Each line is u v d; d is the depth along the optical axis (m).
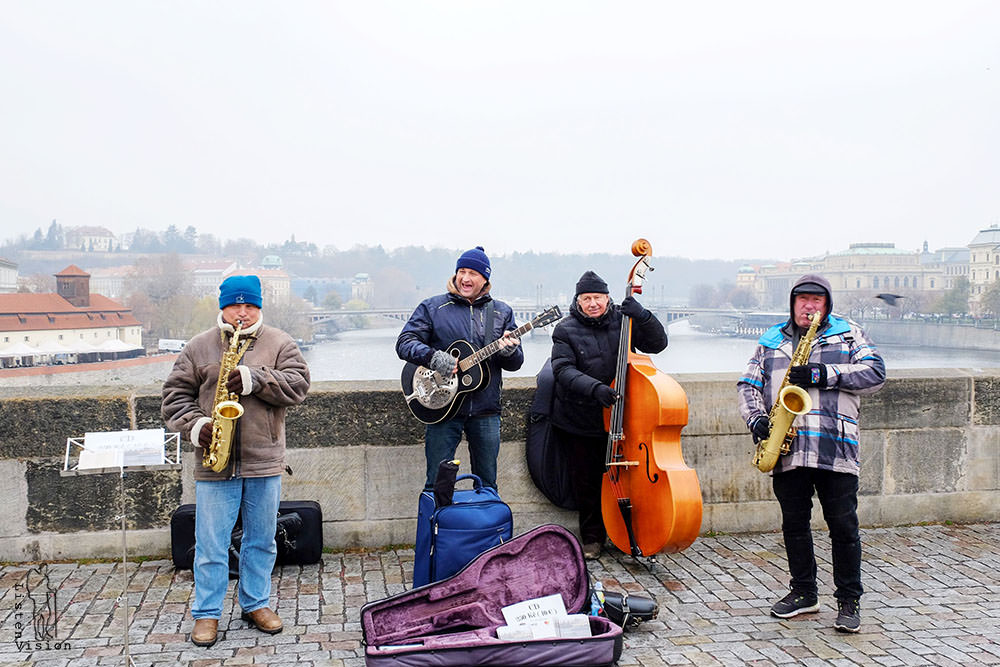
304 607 4.88
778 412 4.56
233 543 5.25
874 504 6.66
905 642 4.44
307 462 5.91
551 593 4.39
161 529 5.68
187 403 4.39
